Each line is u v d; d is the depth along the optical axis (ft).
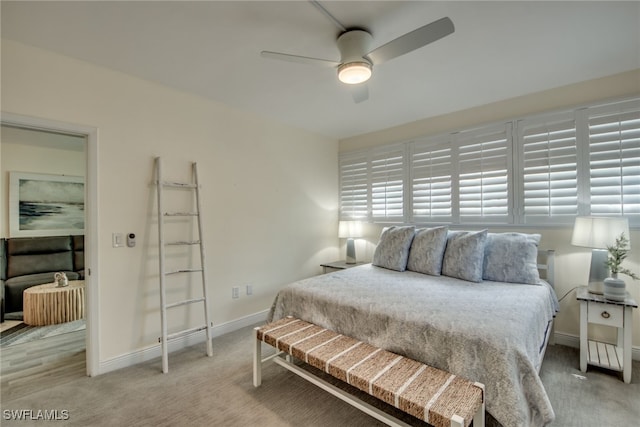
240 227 11.30
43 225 15.14
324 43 7.06
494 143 10.73
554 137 9.58
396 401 4.76
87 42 6.95
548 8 5.87
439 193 12.07
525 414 4.71
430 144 12.28
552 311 8.30
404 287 8.23
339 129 13.91
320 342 6.67
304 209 13.80
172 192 9.46
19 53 6.89
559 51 7.45
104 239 8.09
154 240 9.04
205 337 10.18
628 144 8.48
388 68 8.25
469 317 5.93
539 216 9.85
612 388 7.16
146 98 8.89
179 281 9.64
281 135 12.80
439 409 4.41
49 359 8.91
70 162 15.97
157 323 9.07
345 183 15.29
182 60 7.82
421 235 10.42
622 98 8.53
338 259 15.53
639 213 8.36
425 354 5.77
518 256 8.77
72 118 7.59
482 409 4.81
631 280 8.43
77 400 6.88
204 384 7.54
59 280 12.42
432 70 8.39
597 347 8.55
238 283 11.25
